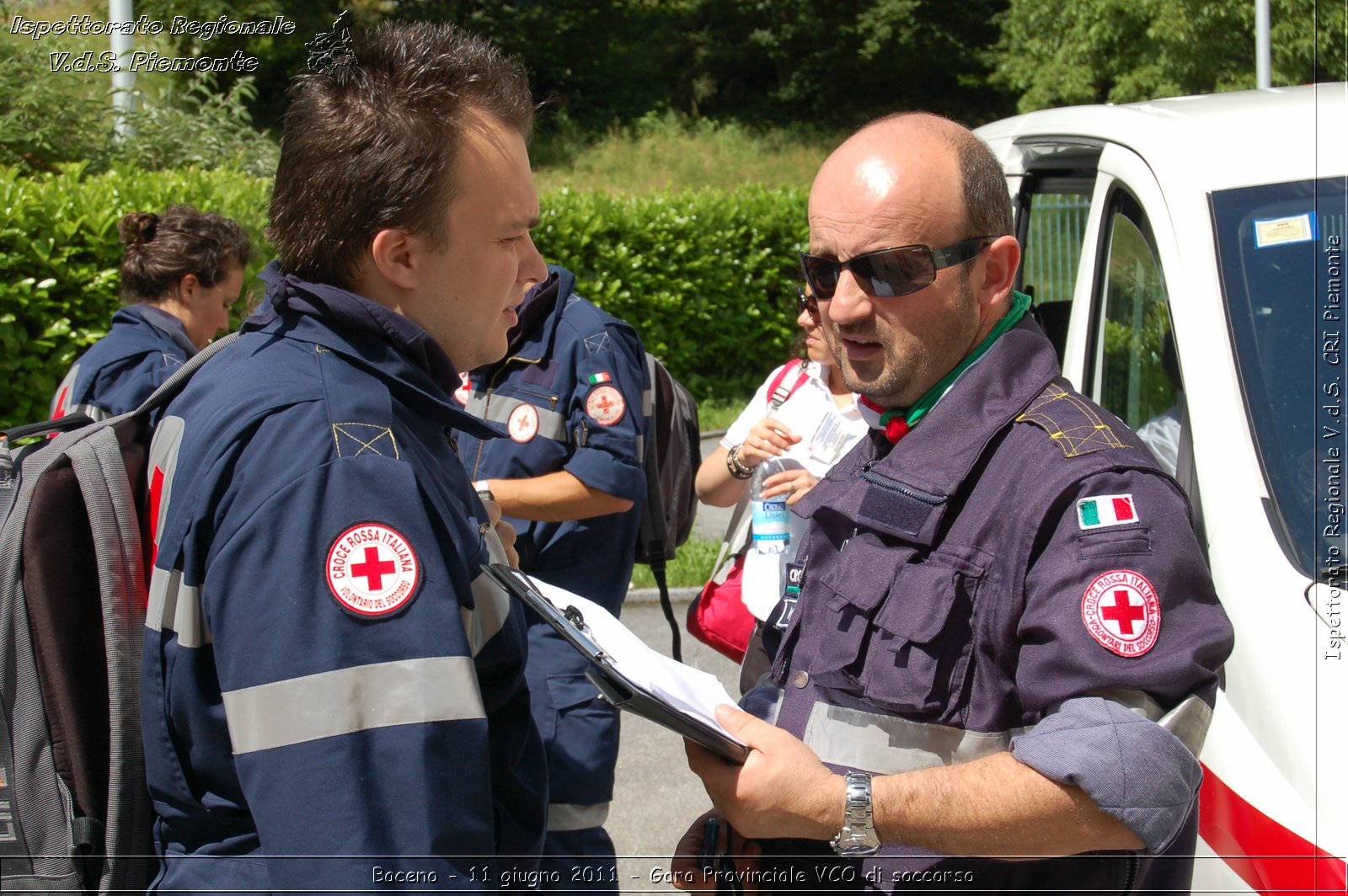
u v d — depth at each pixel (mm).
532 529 3064
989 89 27922
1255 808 1972
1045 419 1606
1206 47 13359
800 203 11906
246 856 1352
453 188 1426
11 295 7043
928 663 1587
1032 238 4078
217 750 1332
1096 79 15695
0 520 1573
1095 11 14859
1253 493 2348
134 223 3666
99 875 1530
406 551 1299
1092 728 1402
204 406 1401
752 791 1515
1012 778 1441
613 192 21359
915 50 27281
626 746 4789
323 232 1435
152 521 1469
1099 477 1507
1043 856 1464
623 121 26406
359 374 1405
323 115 1433
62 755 1521
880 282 1673
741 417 3291
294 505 1278
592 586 3121
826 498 1825
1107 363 3166
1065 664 1453
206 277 3656
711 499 3324
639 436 3119
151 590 1371
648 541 3406
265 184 8281
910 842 1497
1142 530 1478
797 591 2047
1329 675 2008
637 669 1479
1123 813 1375
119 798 1465
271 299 1464
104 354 3410
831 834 1509
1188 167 2859
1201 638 1451
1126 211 3133
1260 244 2686
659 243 11281
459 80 1432
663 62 28484
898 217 1654
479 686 1498
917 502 1631
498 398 3100
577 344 3102
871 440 1907
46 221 7184
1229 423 2459
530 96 1541
